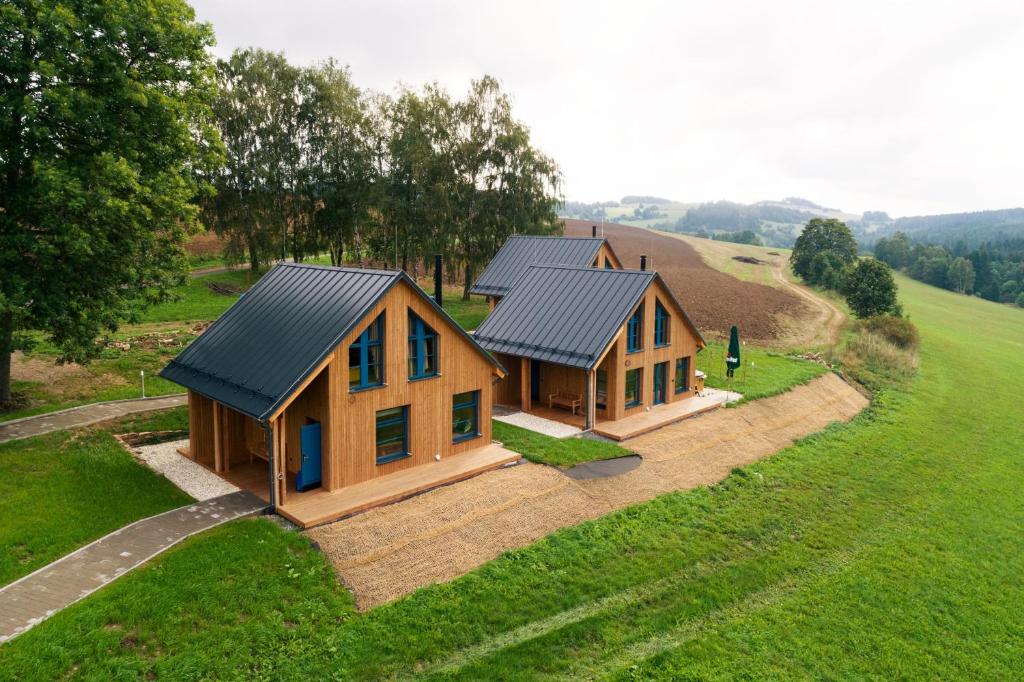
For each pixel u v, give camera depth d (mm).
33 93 20125
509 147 53438
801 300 70438
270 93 52125
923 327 66688
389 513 18016
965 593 18750
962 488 26328
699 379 32938
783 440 29266
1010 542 22312
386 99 55688
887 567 19516
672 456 25000
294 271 22734
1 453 19312
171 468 20453
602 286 28656
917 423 34250
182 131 22969
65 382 25969
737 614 16516
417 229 53062
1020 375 50438
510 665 13633
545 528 18781
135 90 20625
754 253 121000
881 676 14828
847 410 35094
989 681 15203
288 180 54125
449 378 21609
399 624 14312
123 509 17312
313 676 12680
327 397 18328
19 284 19781
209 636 13008
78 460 19547
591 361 25672
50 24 19047
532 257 40906
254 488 19141
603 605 16062
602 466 22938
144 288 24906
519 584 16266
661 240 124688
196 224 25516
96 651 12109
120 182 20234
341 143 54625
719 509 21859
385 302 19328
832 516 22547
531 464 22250
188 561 14844
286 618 13914
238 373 19281
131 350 30484
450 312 50406
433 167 52156
